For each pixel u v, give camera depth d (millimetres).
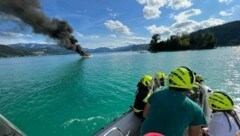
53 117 12117
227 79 20078
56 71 39156
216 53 67750
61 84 24312
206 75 23188
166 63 41719
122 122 5812
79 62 62250
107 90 19031
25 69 47219
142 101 6000
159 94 3090
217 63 35688
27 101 16625
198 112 2914
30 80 28688
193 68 30375
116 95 16781
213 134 3545
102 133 5168
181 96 2932
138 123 5934
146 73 29062
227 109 3549
